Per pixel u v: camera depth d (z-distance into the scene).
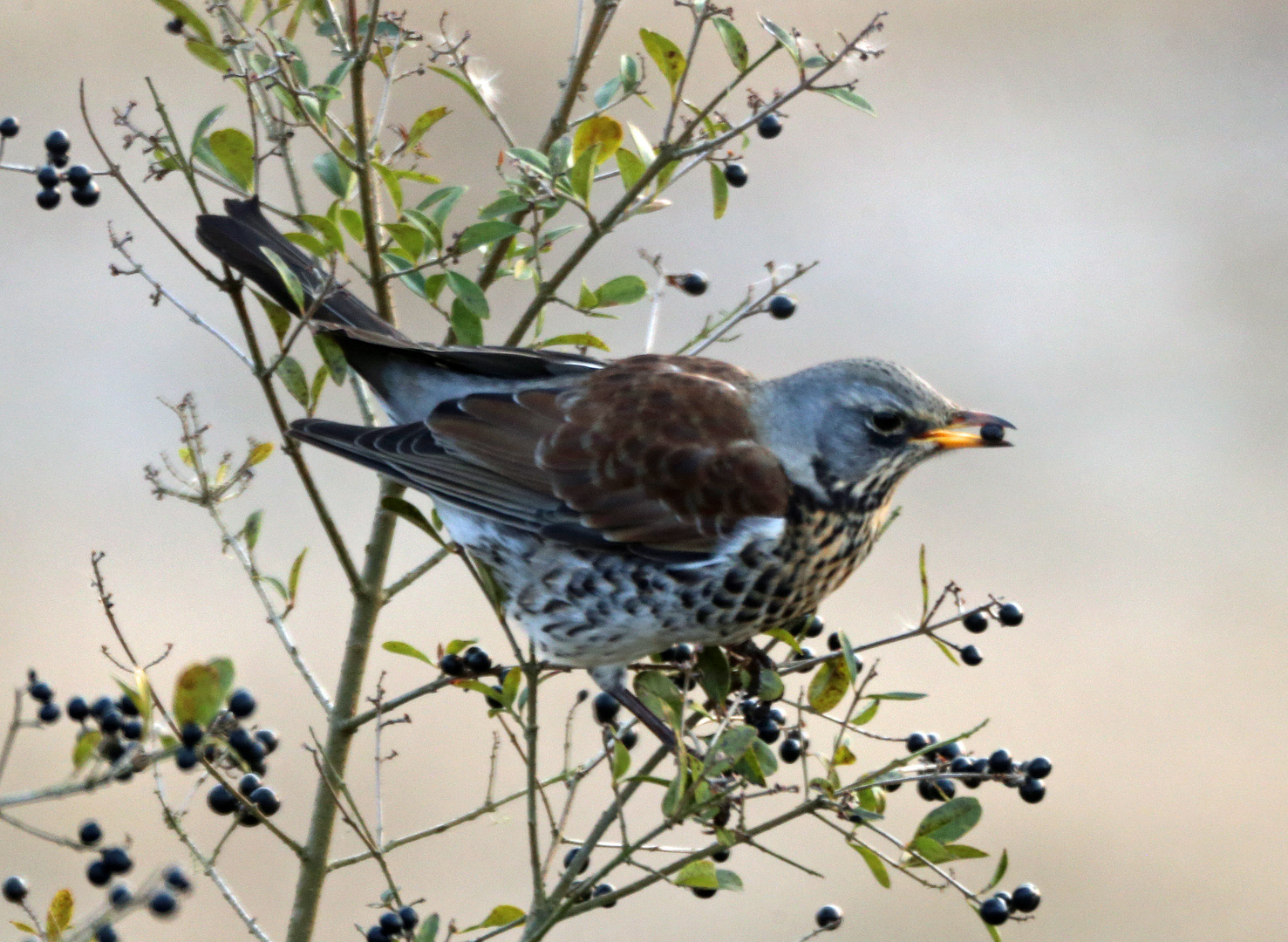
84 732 7.02
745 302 11.13
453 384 11.26
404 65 26.38
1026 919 8.25
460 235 9.42
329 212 9.55
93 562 7.93
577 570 10.70
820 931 9.54
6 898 7.91
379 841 8.79
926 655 22.70
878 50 9.43
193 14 8.95
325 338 10.05
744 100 29.67
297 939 8.87
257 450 9.34
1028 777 8.68
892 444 10.96
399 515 9.06
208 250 10.09
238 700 7.96
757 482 10.58
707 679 10.48
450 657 9.36
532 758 8.06
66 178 9.46
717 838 8.65
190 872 8.26
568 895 8.03
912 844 8.14
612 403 10.89
